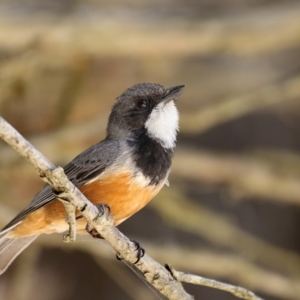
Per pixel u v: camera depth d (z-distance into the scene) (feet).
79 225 28.68
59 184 23.26
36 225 30.19
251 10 51.67
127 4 51.60
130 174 29.09
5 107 49.80
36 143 46.96
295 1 52.65
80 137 48.62
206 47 49.08
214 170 53.11
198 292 52.80
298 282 47.32
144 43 48.19
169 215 49.26
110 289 56.03
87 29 47.16
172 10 52.85
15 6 49.60
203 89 56.29
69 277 55.83
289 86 47.80
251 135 59.72
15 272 50.08
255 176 52.70
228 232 49.55
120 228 55.88
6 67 47.06
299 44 53.62
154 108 30.83
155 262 26.84
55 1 50.21
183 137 59.88
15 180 51.16
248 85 56.49
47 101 50.65
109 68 53.16
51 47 47.32
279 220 57.62
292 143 59.77
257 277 47.06
